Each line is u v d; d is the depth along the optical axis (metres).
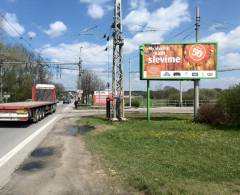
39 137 19.31
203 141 16.27
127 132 20.73
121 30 28.88
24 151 14.35
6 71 80.00
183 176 9.42
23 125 26.92
